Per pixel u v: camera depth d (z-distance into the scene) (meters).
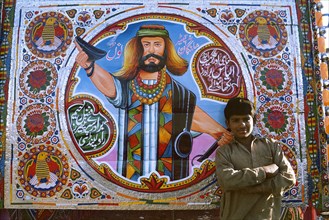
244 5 3.60
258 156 3.09
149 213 3.57
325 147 3.37
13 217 3.53
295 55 3.51
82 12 3.57
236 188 2.90
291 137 3.39
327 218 3.70
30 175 3.32
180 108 3.40
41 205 3.30
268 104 3.43
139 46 3.50
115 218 3.57
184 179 3.31
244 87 3.45
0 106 3.40
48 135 3.36
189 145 3.35
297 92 3.45
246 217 2.97
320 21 3.58
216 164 3.08
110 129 3.37
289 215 3.58
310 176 3.34
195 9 3.58
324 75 3.47
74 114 3.39
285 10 3.60
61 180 3.31
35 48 3.50
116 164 3.33
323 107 3.43
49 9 3.58
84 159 3.34
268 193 3.00
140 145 3.35
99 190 3.30
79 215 3.57
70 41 3.51
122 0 3.59
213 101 3.41
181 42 3.51
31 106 3.41
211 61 3.48
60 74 3.46
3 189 3.31
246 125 3.09
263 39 3.54
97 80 3.45
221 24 3.56
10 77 3.45
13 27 3.54
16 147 3.35
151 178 3.31
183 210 3.54
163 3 3.59
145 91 3.42
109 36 3.52
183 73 3.46
